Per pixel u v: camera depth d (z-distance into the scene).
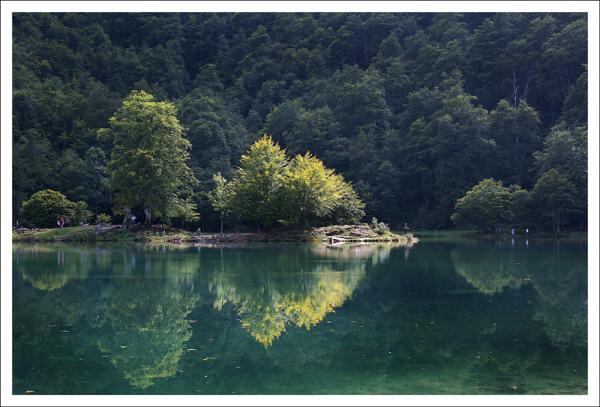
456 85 82.44
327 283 21.42
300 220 50.34
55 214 61.25
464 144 73.31
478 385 9.81
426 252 36.34
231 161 78.62
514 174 74.81
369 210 73.69
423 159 78.81
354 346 12.38
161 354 11.94
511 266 27.08
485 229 62.12
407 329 13.88
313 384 9.92
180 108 84.38
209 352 12.06
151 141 50.50
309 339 13.00
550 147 62.91
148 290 19.89
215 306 17.03
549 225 61.09
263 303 17.41
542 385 9.81
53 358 11.75
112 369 10.99
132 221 53.34
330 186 49.34
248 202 50.16
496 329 13.80
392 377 10.28
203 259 31.08
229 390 9.74
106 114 83.81
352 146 78.62
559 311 16.03
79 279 22.56
